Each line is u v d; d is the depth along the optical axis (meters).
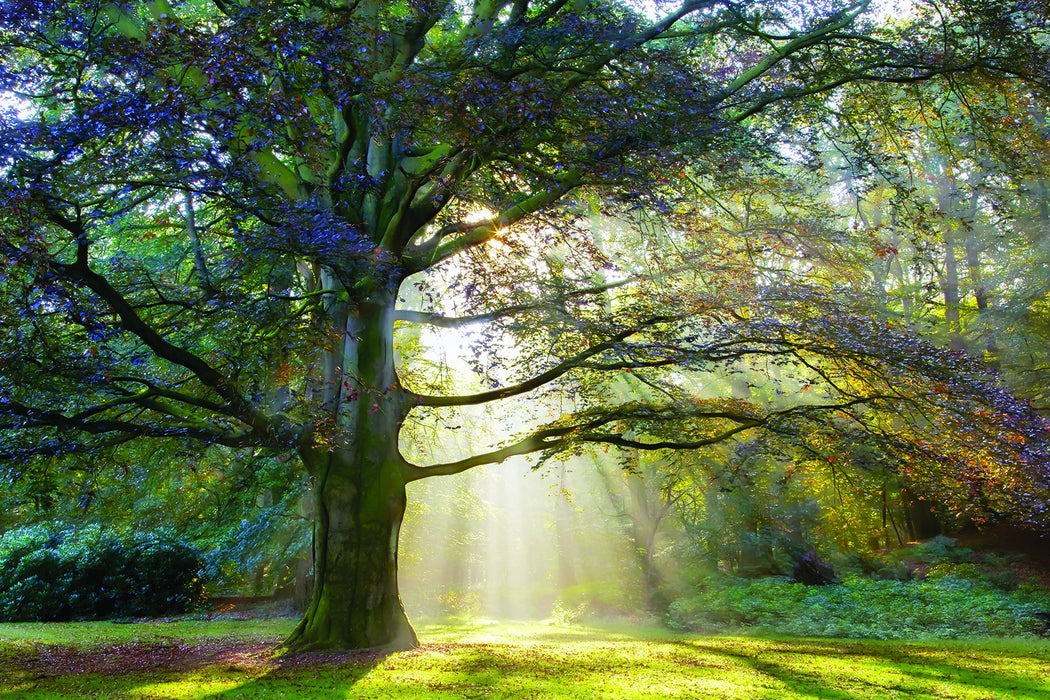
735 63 13.16
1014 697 7.29
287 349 9.32
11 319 7.93
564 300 11.43
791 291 11.34
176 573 18.66
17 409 8.64
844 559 22.50
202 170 8.29
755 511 20.52
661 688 7.60
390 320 11.60
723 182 11.99
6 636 12.74
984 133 13.20
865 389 12.13
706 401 12.48
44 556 17.53
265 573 20.64
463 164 11.73
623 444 11.83
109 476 12.15
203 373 9.34
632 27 11.10
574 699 7.04
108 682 8.09
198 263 10.93
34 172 7.70
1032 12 11.48
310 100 11.13
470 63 9.87
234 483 17.23
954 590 16.78
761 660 9.71
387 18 11.27
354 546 10.70
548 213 11.14
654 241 12.93
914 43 12.20
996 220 23.36
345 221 9.40
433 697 7.16
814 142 12.74
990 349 22.20
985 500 11.01
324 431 9.99
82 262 8.16
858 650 11.09
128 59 8.28
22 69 8.60
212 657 9.89
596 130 10.03
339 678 8.16
